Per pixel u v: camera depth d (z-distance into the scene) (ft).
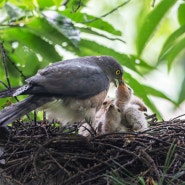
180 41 57.31
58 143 46.52
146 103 55.52
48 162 45.52
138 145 46.62
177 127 48.16
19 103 46.19
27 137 46.85
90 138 46.73
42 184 45.75
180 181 44.96
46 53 53.26
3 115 45.14
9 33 53.11
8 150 46.73
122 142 47.01
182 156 46.11
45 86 46.78
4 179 45.85
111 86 54.44
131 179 44.73
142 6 63.77
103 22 53.78
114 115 49.88
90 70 49.96
